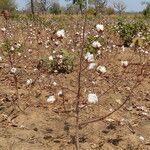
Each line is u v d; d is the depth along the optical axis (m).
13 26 11.80
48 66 5.68
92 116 3.80
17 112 3.79
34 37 9.03
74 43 7.01
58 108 3.94
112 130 3.50
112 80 5.17
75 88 4.75
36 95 4.34
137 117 3.95
